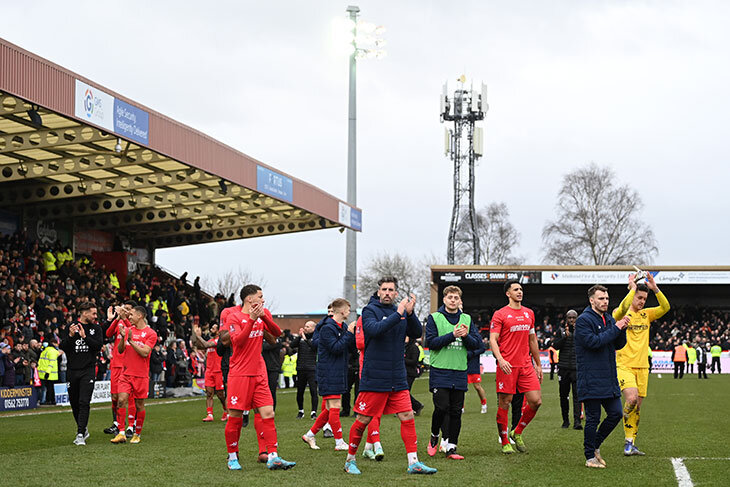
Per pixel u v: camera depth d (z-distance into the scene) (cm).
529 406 1008
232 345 889
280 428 1368
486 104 6406
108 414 1755
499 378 1000
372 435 955
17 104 1698
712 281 4791
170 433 1296
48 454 1016
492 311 5419
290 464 885
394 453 1016
